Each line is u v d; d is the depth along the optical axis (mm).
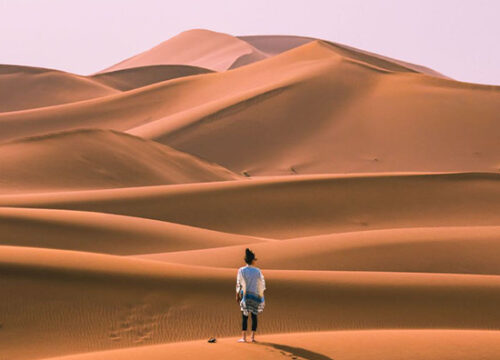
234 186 64375
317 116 123938
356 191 65312
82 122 149125
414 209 63094
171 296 19297
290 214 60469
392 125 118688
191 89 160875
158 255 33688
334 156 111625
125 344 17328
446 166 107500
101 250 37750
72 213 43125
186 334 17891
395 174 70750
